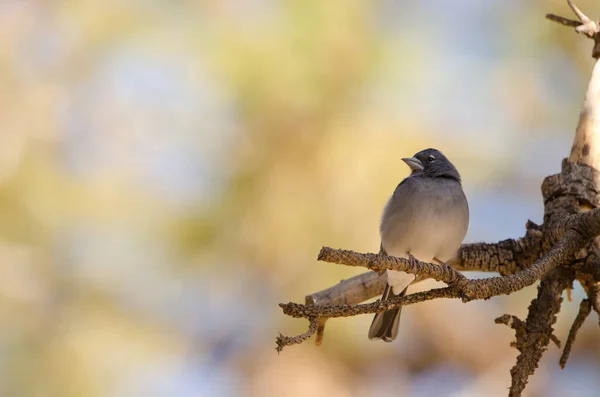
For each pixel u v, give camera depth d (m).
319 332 8.41
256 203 10.93
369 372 11.07
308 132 10.99
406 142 10.91
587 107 9.37
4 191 11.09
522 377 7.98
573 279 8.39
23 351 10.67
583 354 11.82
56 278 11.02
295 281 10.82
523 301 11.58
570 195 9.05
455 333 11.55
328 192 10.81
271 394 10.69
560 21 9.71
